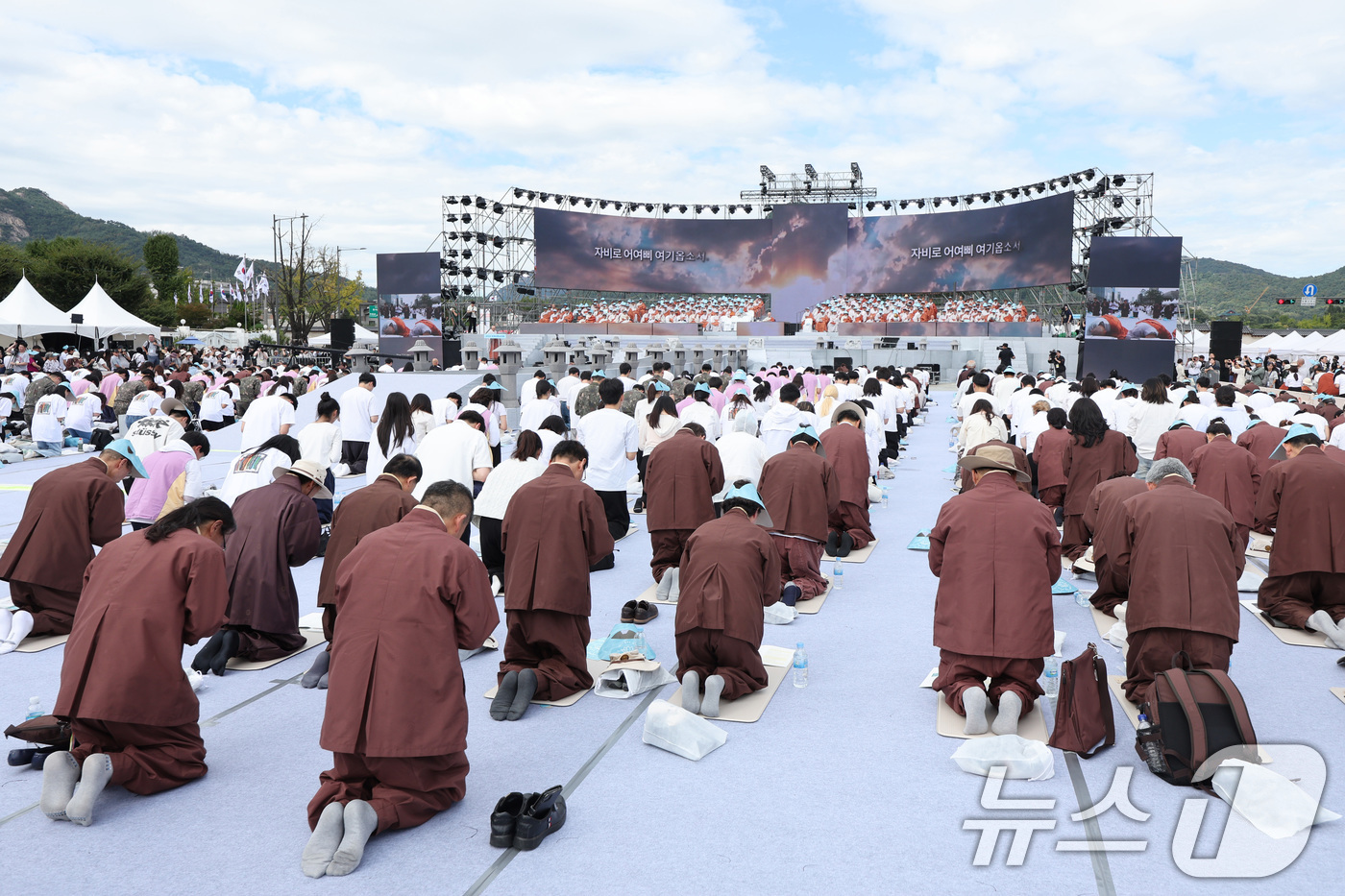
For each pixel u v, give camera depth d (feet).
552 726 15.85
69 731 13.92
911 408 61.16
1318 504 20.02
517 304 139.85
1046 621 15.44
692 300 139.95
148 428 27.37
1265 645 19.75
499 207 127.03
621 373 76.69
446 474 24.64
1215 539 15.39
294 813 12.82
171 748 13.50
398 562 12.32
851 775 13.84
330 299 185.98
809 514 23.52
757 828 12.26
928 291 130.31
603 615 22.72
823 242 134.82
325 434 30.07
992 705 15.98
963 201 126.62
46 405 51.78
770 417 34.73
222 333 220.64
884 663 19.03
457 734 12.38
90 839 12.05
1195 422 35.58
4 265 202.39
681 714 15.06
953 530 16.11
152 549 13.46
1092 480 26.32
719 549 16.79
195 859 11.57
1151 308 97.60
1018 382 54.24
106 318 118.42
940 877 11.01
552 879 11.05
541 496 17.06
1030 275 118.83
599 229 135.74
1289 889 10.71
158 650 13.15
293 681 18.03
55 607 20.24
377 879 11.07
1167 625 15.21
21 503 37.47
